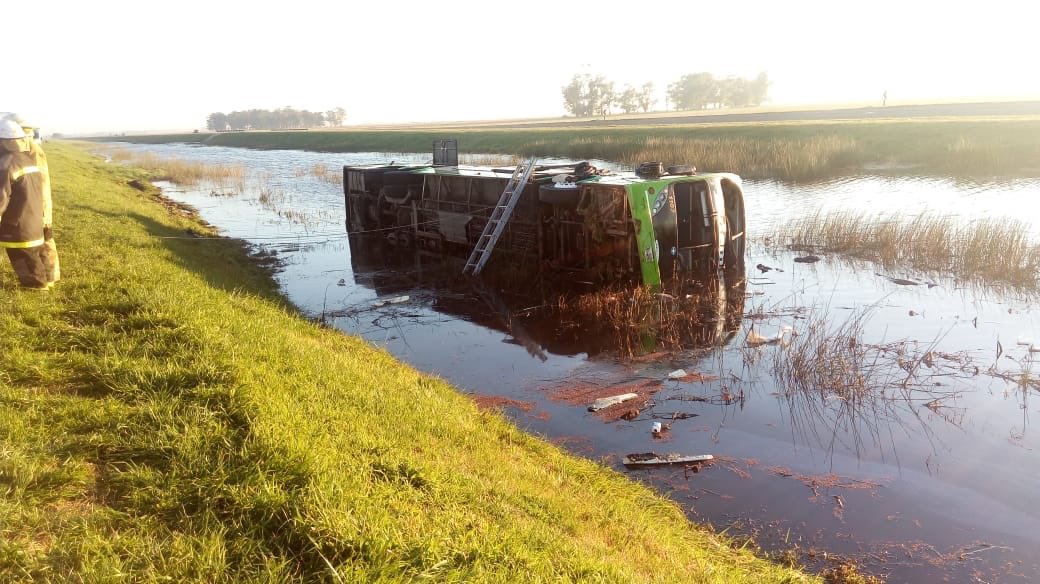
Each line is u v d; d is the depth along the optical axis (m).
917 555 5.71
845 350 10.39
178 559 3.57
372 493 4.45
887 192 26.67
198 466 4.39
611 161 42.16
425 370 10.12
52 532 3.65
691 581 4.85
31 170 7.66
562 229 15.52
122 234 14.31
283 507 4.02
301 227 24.14
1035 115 42.50
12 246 7.57
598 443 7.77
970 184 27.25
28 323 6.79
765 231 20.52
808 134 39.28
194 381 5.64
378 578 3.54
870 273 15.65
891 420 8.27
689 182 14.44
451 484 5.11
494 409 8.54
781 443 7.74
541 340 11.59
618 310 12.53
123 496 4.11
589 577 4.15
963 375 9.56
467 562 3.96
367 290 15.26
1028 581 5.35
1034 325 11.68
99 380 5.60
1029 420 8.18
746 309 13.03
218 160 65.19
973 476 6.97
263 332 7.95
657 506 6.38
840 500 6.57
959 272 15.41
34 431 4.61
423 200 19.92
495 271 16.69
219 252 17.78
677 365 10.26
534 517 5.14
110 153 79.06
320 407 5.88
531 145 52.09
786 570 5.38
